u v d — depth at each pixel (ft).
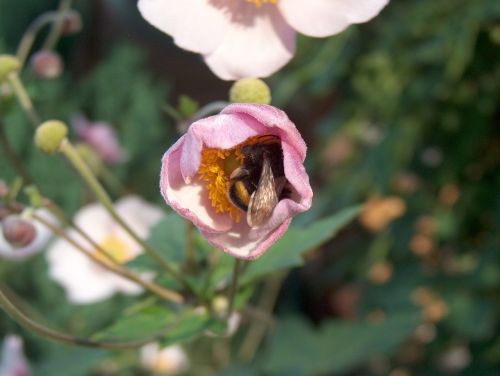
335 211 1.09
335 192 1.10
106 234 0.98
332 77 1.04
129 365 1.20
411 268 1.11
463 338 1.11
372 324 0.97
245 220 0.49
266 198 0.46
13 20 1.94
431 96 0.96
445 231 1.07
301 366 0.96
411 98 0.98
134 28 2.13
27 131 1.49
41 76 0.77
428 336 1.20
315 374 0.95
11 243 0.64
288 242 0.65
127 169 1.61
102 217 0.97
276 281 1.17
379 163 1.01
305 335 0.98
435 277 1.08
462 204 1.06
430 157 1.05
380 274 1.24
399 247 1.12
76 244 0.63
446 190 1.09
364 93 1.02
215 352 1.32
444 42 0.93
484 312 1.02
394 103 1.00
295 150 0.47
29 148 1.48
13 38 1.97
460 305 1.04
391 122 1.01
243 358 1.18
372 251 1.15
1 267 1.36
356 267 1.21
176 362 1.20
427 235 1.12
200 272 0.67
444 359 1.16
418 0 0.99
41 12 1.98
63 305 1.36
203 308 0.64
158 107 1.79
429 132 1.01
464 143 0.98
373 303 1.11
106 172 1.10
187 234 0.65
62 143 0.60
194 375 1.31
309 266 1.69
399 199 1.12
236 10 0.58
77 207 1.43
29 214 0.62
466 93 0.97
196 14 0.57
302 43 1.05
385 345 0.95
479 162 1.04
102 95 1.74
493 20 0.92
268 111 0.46
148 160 1.70
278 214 0.45
